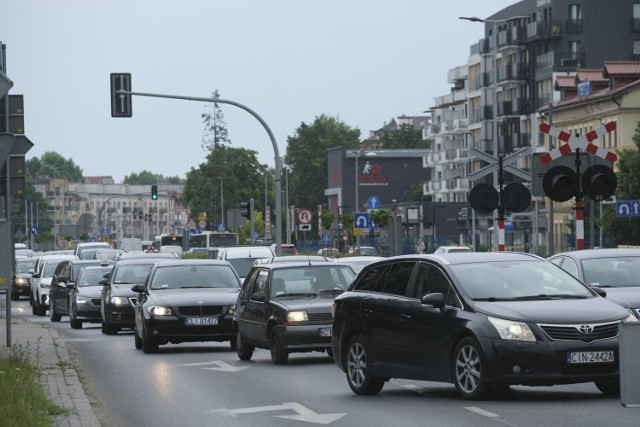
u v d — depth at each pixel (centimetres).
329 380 4800
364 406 3853
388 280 4228
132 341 7600
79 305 9262
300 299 5669
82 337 8125
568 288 3975
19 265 15738
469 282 3934
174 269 6888
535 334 3688
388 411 3688
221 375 5091
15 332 7862
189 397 4244
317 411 3747
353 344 4288
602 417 3381
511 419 3378
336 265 5875
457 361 3831
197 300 6456
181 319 6400
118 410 3897
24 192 8344
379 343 4147
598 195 6334
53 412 3597
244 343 5919
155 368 5519
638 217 17950
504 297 3884
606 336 3722
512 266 4028
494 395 3978
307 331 5500
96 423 3372
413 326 4000
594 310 3775
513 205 7950
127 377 5081
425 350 3956
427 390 4284
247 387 4553
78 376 4975
